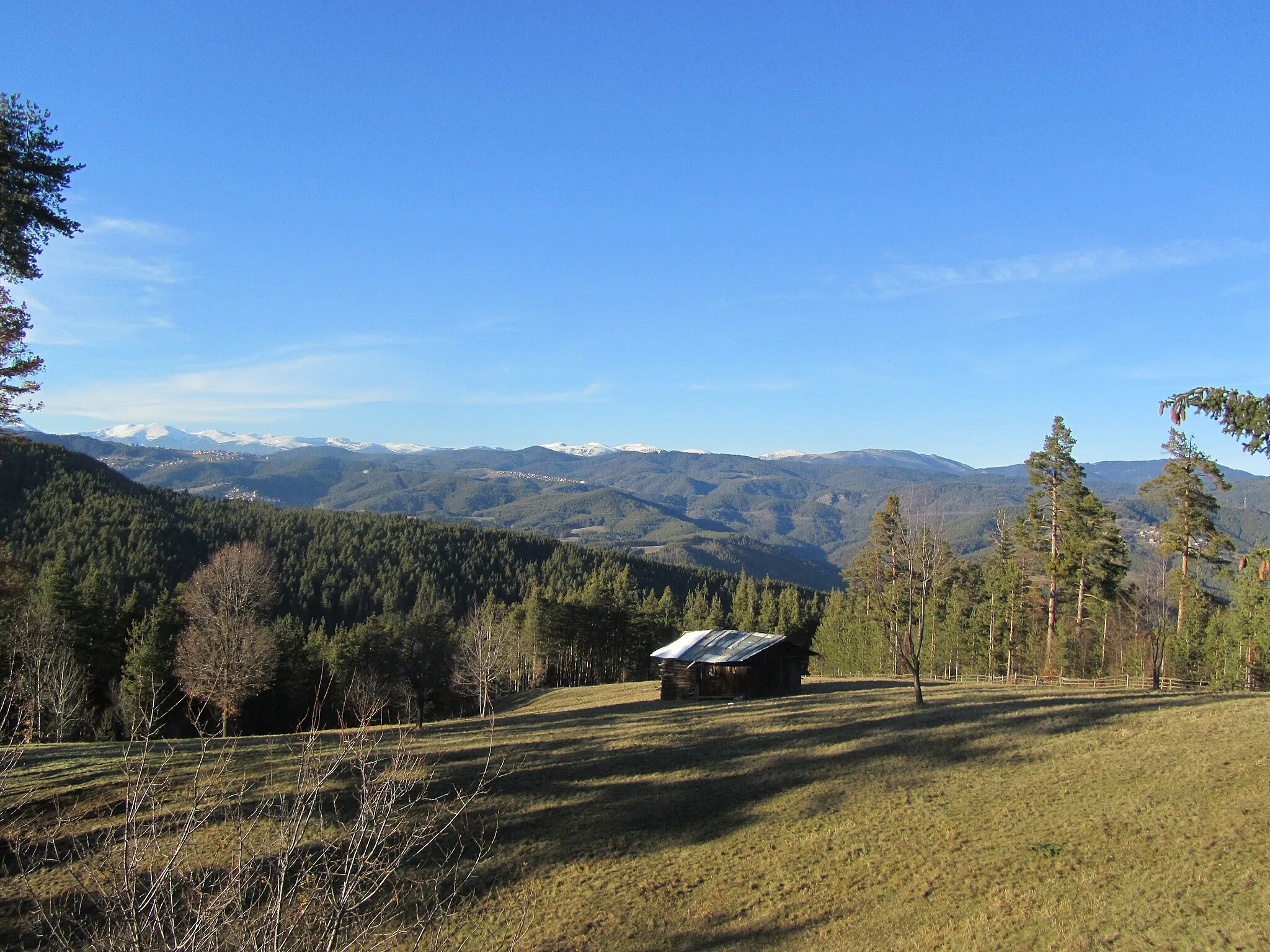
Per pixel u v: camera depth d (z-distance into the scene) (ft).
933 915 54.03
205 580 161.58
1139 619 195.31
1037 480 173.17
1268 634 161.99
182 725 166.81
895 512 188.65
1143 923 49.03
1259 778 71.97
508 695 229.86
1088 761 83.92
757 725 113.80
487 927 54.85
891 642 231.91
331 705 191.42
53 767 82.79
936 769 85.51
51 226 72.02
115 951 20.24
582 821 73.87
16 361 79.87
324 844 26.53
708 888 60.90
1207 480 159.33
